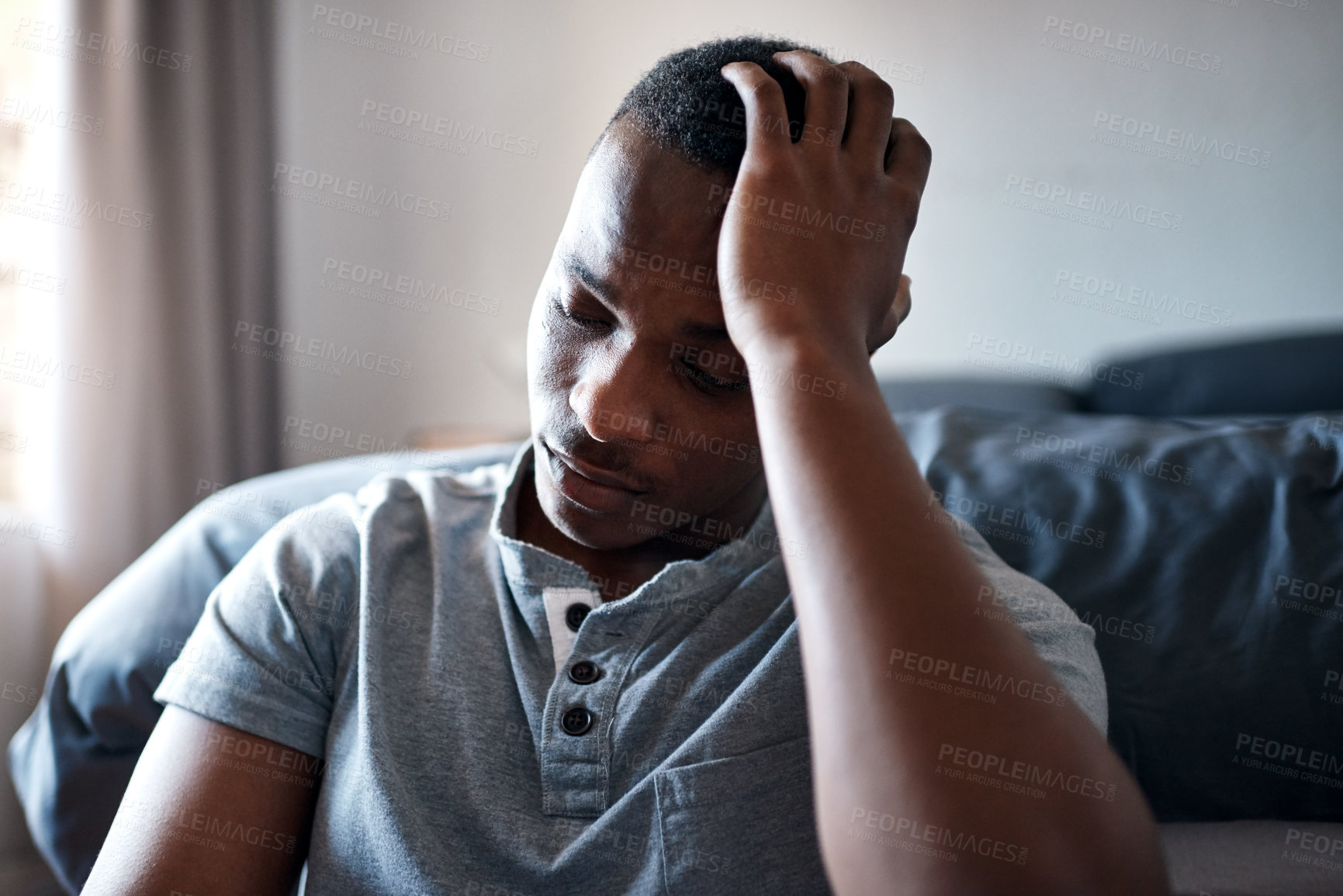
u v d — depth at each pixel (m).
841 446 0.49
